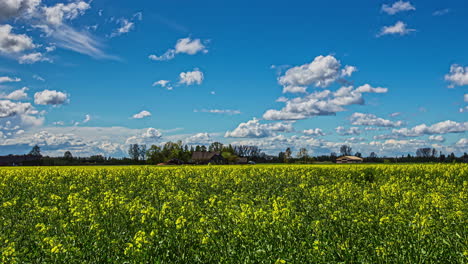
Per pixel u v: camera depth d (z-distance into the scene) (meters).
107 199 10.97
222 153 121.56
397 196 12.73
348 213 9.48
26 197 16.56
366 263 6.54
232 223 8.28
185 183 19.27
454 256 6.67
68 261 6.67
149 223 8.66
